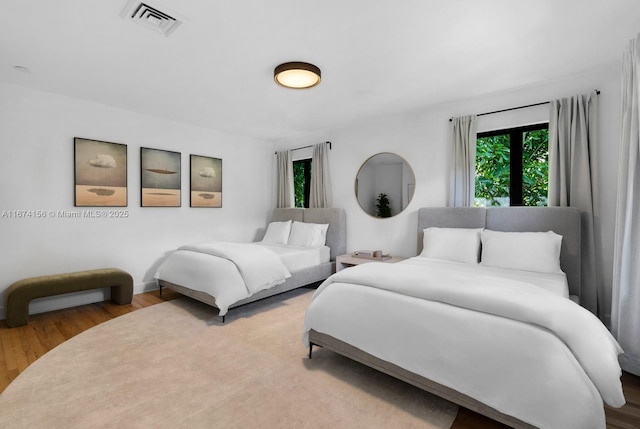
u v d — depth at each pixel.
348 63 2.68
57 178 3.43
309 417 1.68
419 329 1.73
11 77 2.99
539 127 3.22
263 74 2.90
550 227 2.92
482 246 3.13
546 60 2.63
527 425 1.37
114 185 3.83
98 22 2.08
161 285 3.89
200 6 1.90
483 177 3.57
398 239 4.19
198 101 3.64
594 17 2.02
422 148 3.95
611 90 2.78
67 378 2.06
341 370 2.16
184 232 4.56
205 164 4.79
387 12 1.96
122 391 1.91
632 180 2.07
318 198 4.99
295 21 2.06
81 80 3.05
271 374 2.11
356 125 4.62
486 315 1.63
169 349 2.48
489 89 3.28
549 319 1.46
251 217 5.50
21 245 3.23
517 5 1.90
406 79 3.02
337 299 2.15
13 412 1.71
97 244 3.73
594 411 1.23
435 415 1.70
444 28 2.15
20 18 2.02
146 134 4.14
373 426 1.61
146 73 2.88
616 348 1.58
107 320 3.11
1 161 3.11
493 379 1.45
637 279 2.05
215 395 1.87
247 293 3.13
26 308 2.97
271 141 5.82
